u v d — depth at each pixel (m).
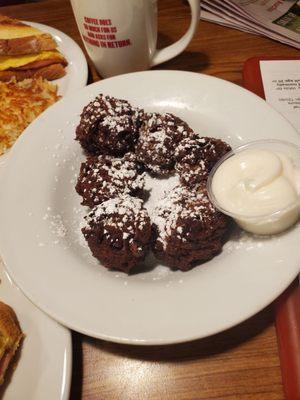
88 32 0.37
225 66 0.41
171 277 0.26
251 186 0.25
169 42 0.44
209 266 0.26
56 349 0.24
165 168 0.32
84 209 0.32
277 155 0.26
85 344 0.26
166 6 0.48
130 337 0.22
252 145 0.29
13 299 0.27
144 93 0.36
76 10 0.36
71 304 0.24
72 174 0.34
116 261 0.27
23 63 0.43
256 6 0.45
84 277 0.26
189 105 0.35
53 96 0.41
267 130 0.31
